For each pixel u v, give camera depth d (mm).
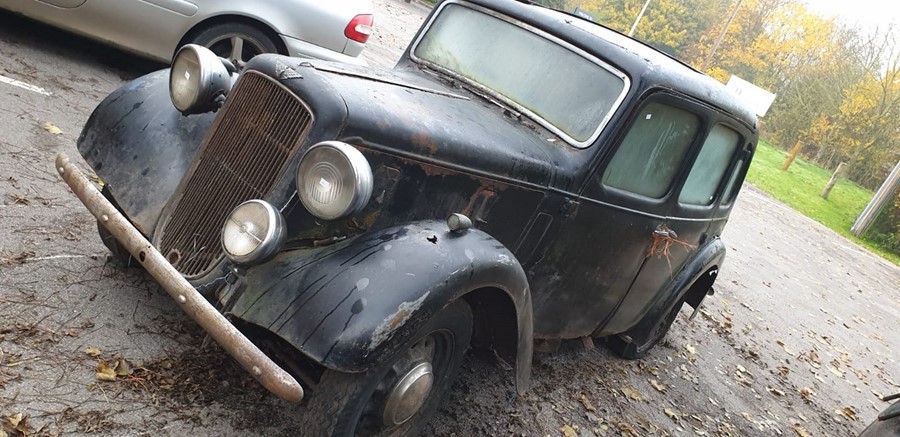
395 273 2344
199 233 2609
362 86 2711
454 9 3936
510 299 2783
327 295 2287
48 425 2318
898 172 19312
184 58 2891
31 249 3186
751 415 5242
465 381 3801
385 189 2557
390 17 16453
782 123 33344
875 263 16625
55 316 2822
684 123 3670
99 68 5820
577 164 3250
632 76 3311
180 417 2590
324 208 2250
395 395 2498
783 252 12711
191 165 2742
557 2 33688
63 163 2625
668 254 4242
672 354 5770
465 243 2596
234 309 2402
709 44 39062
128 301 3113
